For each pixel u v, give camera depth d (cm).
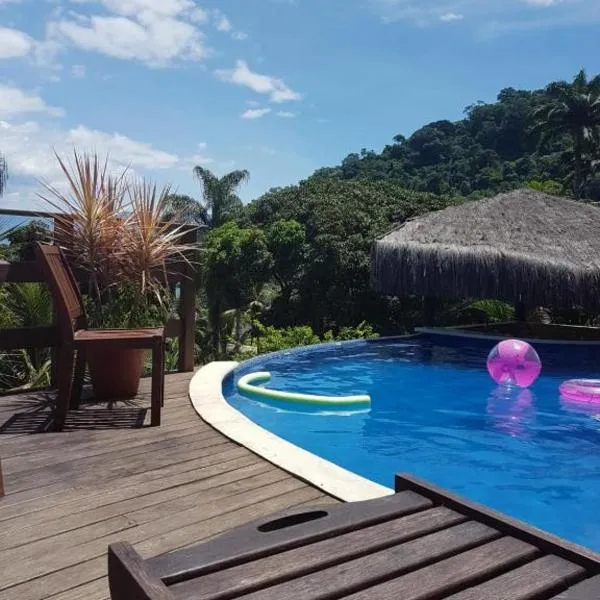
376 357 948
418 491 187
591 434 538
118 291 520
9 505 265
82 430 380
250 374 723
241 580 136
